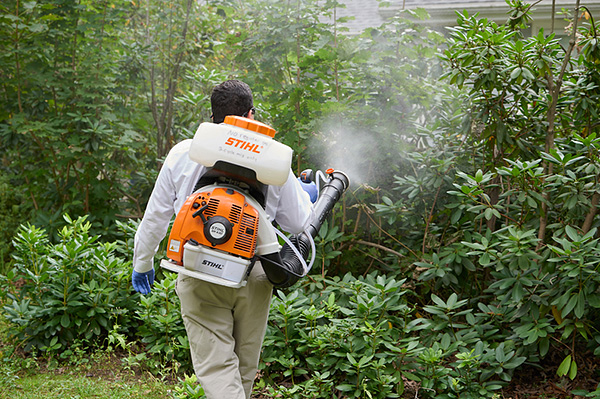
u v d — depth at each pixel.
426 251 4.08
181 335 3.64
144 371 3.56
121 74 5.55
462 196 3.54
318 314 3.39
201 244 2.19
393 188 4.19
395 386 3.24
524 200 3.26
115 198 5.62
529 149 3.85
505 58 3.61
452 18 8.55
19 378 3.42
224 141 2.20
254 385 3.30
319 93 4.46
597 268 3.02
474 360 3.08
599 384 2.95
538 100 3.85
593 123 3.88
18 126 5.31
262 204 2.32
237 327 2.45
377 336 3.25
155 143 6.12
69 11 5.43
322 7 4.59
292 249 2.46
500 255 3.26
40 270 3.93
